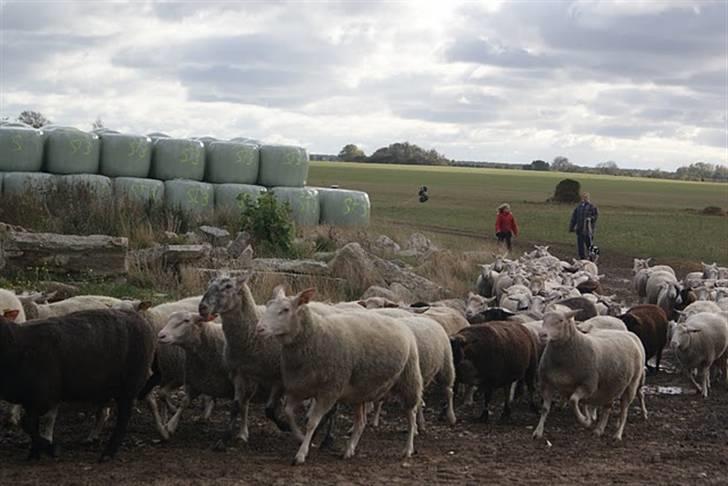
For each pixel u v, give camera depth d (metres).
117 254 21.11
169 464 11.42
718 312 19.41
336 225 31.73
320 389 11.74
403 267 27.70
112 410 14.16
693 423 15.22
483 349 14.67
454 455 12.50
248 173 30.25
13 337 10.91
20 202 24.14
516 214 68.62
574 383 13.77
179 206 27.36
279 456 12.13
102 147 28.06
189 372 12.95
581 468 11.90
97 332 11.48
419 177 127.19
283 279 22.48
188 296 20.58
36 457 11.40
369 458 12.17
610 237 52.94
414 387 12.58
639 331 18.38
